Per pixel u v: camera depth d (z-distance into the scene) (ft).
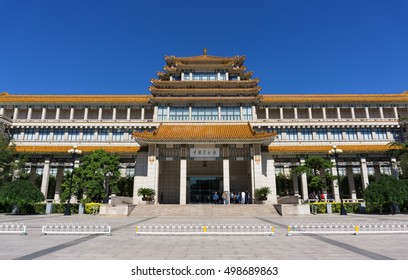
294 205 102.27
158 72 166.71
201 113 151.43
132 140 164.04
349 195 159.22
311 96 176.65
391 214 107.76
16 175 133.59
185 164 131.64
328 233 51.49
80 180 121.60
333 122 164.86
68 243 42.14
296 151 146.20
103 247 38.93
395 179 110.11
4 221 80.07
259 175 129.49
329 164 129.29
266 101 169.07
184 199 128.26
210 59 166.30
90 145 163.02
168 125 148.15
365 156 153.07
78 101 167.43
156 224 70.85
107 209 102.37
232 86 160.15
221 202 147.54
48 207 118.73
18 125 163.02
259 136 125.39
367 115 168.35
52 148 152.66
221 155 133.28
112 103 167.63
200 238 47.21
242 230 57.06
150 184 130.00
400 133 165.37
